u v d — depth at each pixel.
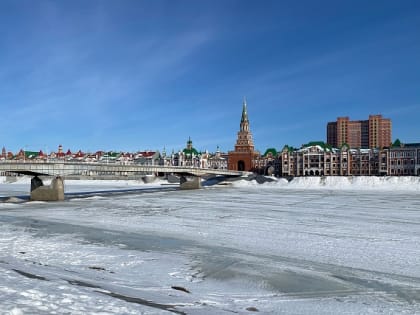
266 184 144.62
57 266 23.61
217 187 139.50
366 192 109.75
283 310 16.67
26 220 47.72
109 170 92.81
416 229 40.34
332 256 27.64
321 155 189.50
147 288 19.31
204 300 17.67
